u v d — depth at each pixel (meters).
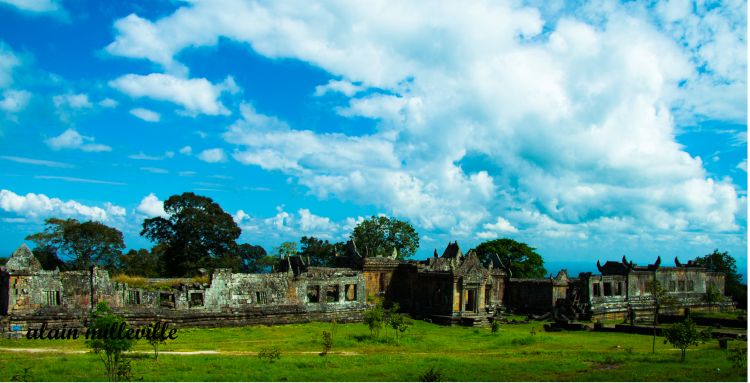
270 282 71.50
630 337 63.72
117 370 36.62
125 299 60.94
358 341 55.12
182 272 105.00
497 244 121.00
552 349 53.03
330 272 82.25
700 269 103.44
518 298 94.69
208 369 38.97
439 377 35.84
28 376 34.84
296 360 42.97
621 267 93.62
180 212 106.56
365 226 121.12
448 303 80.56
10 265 54.62
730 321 76.31
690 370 39.19
